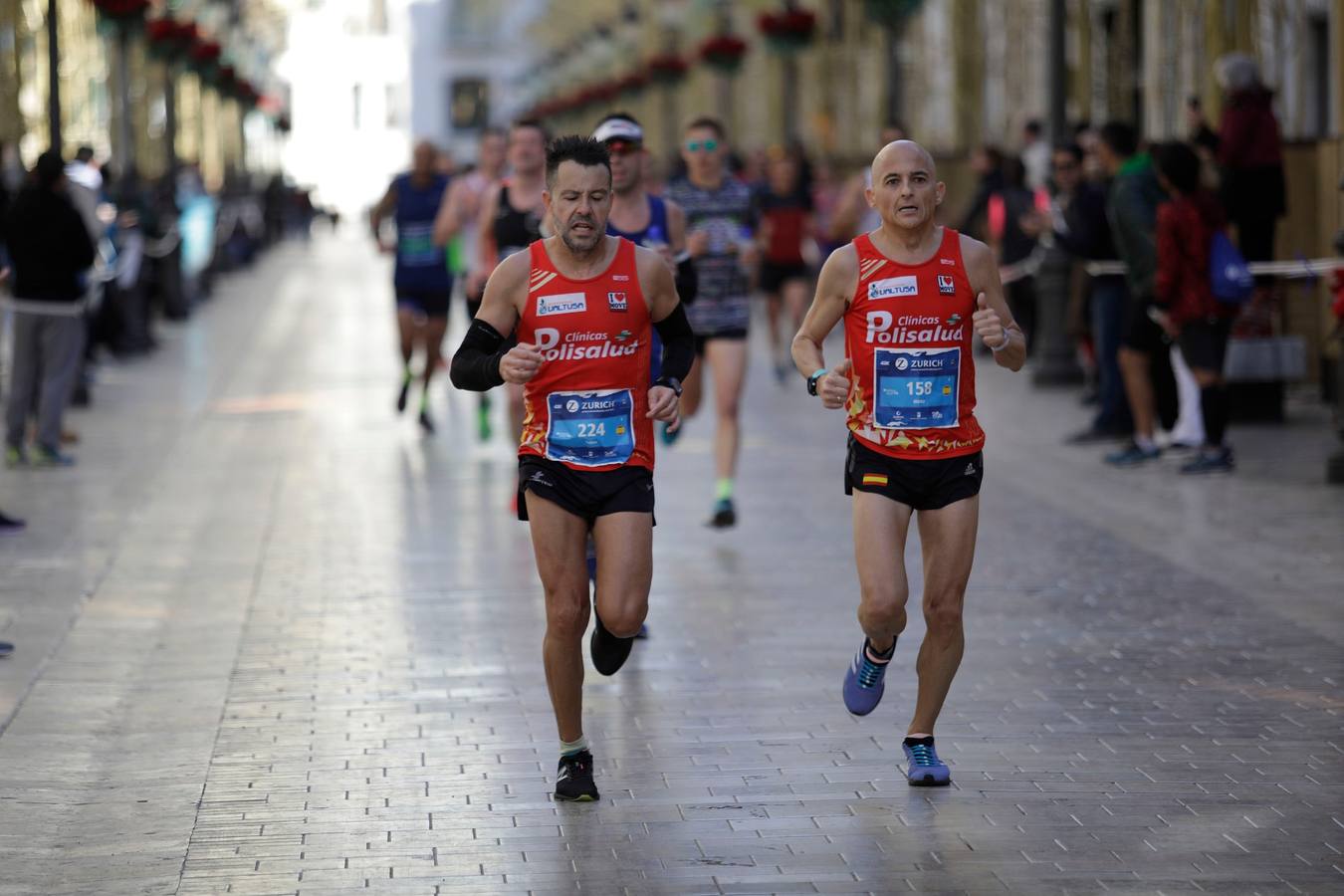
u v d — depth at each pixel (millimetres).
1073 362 59000
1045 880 17484
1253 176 47156
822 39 113812
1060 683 24531
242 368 69438
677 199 34250
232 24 161875
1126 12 70062
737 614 28734
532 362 18844
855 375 19984
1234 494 38438
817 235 88500
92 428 51875
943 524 19828
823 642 26922
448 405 57281
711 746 21953
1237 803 19609
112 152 88188
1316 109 61000
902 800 19859
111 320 68562
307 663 26109
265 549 34406
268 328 89500
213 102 151000
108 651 26906
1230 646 26297
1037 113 81812
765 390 60500
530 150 34375
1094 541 34094
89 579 31750
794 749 21797
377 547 34500
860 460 20016
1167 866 17812
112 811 19969
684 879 17656
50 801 20328
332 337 83750
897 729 22547
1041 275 58844
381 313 99750
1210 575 30922
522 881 17672
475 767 21281
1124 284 45938
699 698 24047
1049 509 37406
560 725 20078
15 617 29031
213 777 21062
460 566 32594
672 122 172875
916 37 97812
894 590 19609
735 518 34812
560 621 19531
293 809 19875
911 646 26609
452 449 47438
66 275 44406
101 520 37500
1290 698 23625
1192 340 40656
